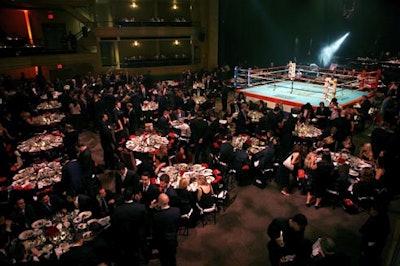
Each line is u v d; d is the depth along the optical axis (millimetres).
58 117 11641
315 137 9672
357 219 6801
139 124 12578
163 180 5828
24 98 12758
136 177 6141
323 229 6473
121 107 12008
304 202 7496
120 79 16359
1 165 7789
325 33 28328
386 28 27266
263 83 18188
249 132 10945
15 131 10516
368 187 6570
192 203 6449
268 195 7820
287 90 16062
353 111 10375
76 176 6500
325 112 10742
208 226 6625
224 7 23234
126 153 7867
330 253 4098
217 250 5914
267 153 7824
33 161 9086
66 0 18641
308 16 27578
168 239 4871
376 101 14211
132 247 5008
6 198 6281
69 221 5434
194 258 5715
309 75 21656
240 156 8039
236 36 25125
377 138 8555
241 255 5785
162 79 22672
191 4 23484
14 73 19219
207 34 23125
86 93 13297
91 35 20500
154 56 24406
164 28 21859
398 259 3918
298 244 4410
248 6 24844
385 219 4871
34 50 16969
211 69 23656
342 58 27031
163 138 9180
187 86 18203
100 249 4711
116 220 4805
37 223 5434
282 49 28188
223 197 6918
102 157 10211
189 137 9820
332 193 7082
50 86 16016
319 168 6840
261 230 6484
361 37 28406
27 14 19469
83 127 13062
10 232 5266
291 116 9398
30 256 4641
